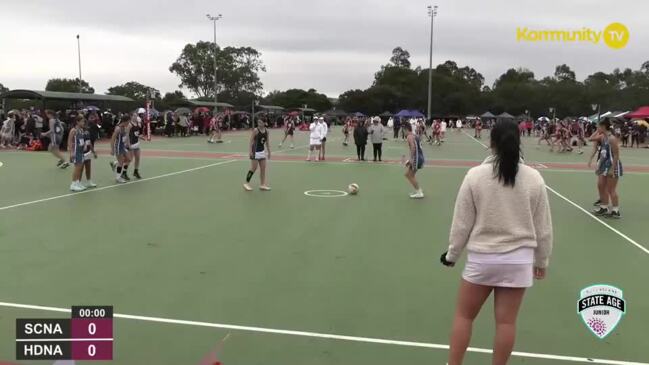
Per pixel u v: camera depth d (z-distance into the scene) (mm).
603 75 127875
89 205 10695
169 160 20516
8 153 22469
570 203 11695
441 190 13344
